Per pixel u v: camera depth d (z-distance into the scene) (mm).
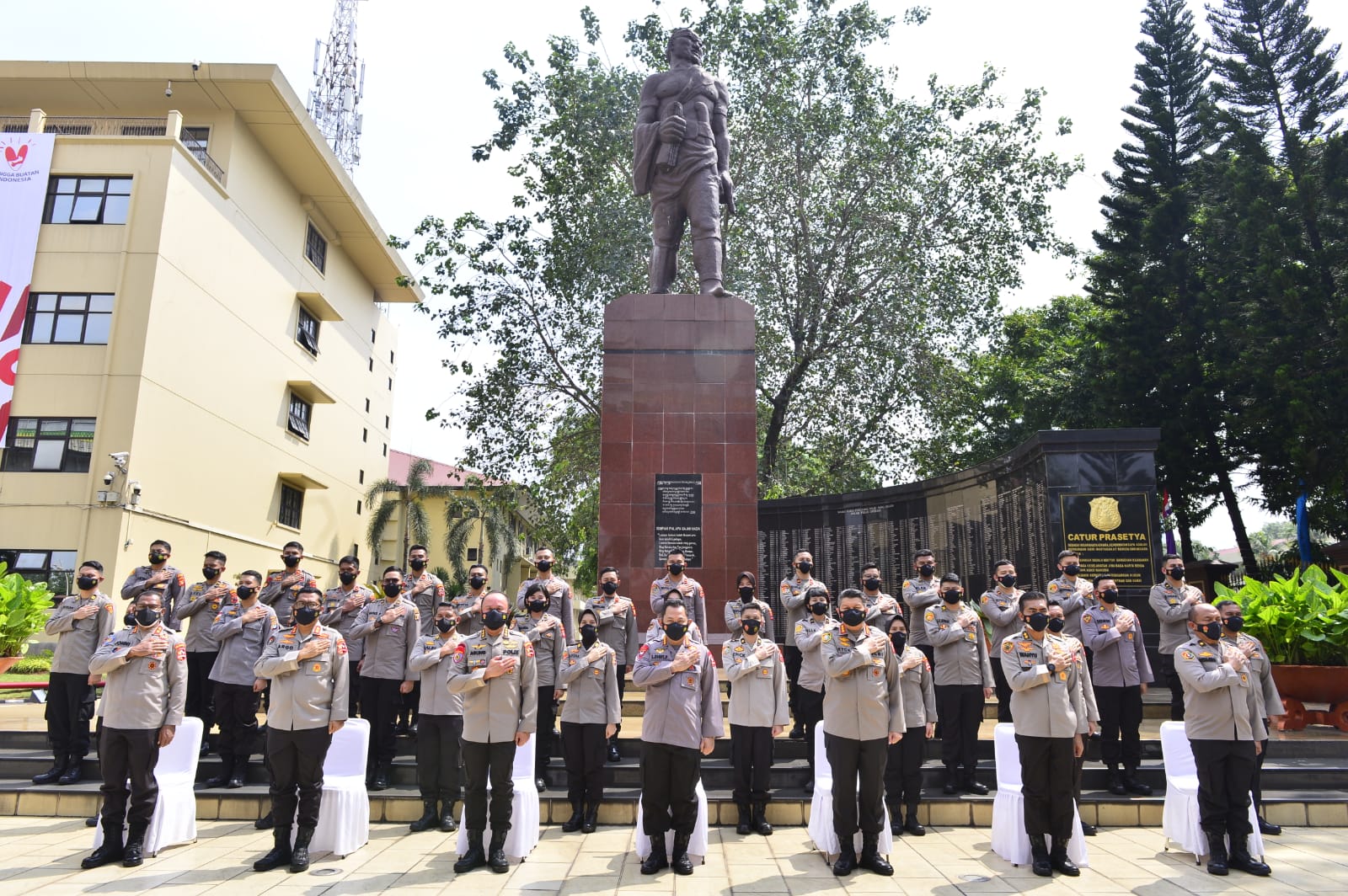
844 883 5164
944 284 17766
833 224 18125
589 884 5117
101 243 18703
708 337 10562
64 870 5387
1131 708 6781
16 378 18109
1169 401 19281
